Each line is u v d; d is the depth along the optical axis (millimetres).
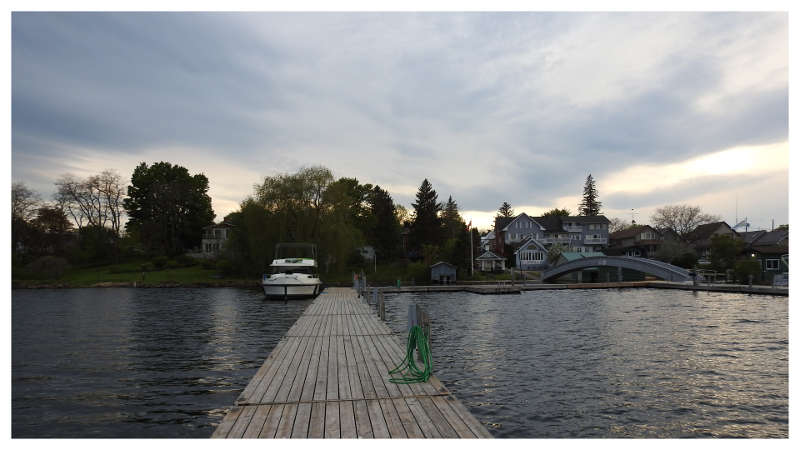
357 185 85125
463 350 15766
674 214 82688
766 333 18953
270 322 23250
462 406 7418
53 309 31328
